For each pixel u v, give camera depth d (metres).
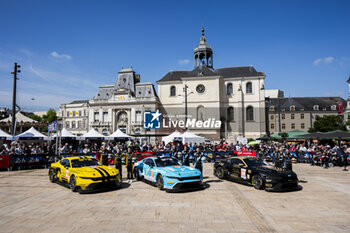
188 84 55.69
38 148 22.58
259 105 54.69
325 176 14.76
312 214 7.42
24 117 34.94
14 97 24.27
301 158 22.95
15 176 14.91
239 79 56.19
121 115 58.53
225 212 7.61
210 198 9.40
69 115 66.25
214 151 23.83
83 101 69.75
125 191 10.67
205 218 7.04
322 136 23.11
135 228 6.25
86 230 6.13
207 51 60.50
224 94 56.50
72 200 9.18
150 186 11.75
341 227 6.32
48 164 19.06
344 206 8.29
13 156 17.38
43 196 9.83
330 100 65.94
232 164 13.00
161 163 11.96
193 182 10.49
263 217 7.13
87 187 10.02
